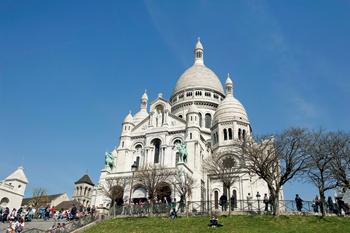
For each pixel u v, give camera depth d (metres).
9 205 79.25
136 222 43.09
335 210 44.16
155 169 59.53
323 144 47.88
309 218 40.50
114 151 78.31
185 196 55.62
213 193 66.69
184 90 101.38
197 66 109.50
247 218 41.25
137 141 76.06
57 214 54.91
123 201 60.44
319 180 47.25
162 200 59.69
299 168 45.56
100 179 67.50
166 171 60.62
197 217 43.00
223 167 59.78
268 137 51.09
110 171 69.81
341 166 47.72
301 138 47.19
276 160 46.59
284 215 41.97
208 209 48.34
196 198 62.09
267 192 65.75
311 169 46.50
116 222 44.12
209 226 38.44
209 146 80.38
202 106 96.12
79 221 44.12
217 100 100.31
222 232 36.09
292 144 46.41
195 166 67.19
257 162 47.56
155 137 74.06
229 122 77.31
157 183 57.19
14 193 81.44
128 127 77.44
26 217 50.69
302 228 37.03
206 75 104.88
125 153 74.25
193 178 64.00
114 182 63.31
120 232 39.19
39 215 55.31
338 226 37.28
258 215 42.50
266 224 38.69
